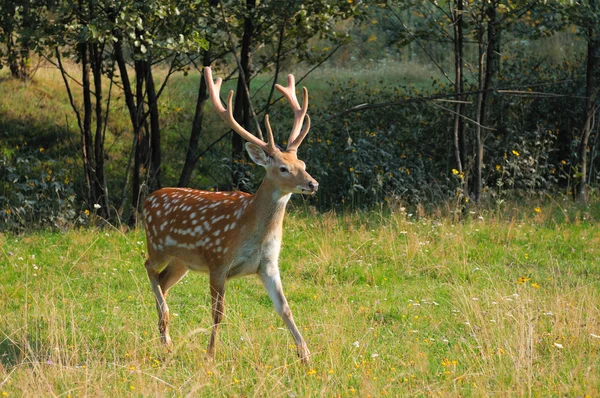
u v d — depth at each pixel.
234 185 16.47
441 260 12.00
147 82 16.09
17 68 21.92
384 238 12.90
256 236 7.81
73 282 10.84
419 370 7.24
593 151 18.62
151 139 16.66
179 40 13.50
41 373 6.72
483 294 9.76
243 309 9.77
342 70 29.59
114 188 18.91
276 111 20.23
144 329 8.84
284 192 7.72
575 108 19.62
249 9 15.60
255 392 6.35
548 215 15.11
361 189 16.91
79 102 22.83
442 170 18.59
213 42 15.60
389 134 17.88
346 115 18.86
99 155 15.87
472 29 18.89
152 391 6.53
